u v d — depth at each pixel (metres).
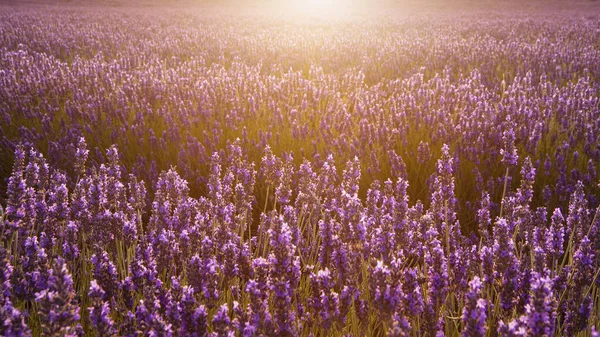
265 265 2.26
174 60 11.62
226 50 13.89
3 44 14.52
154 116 6.72
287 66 11.92
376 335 2.67
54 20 22.75
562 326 2.42
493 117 5.83
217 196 3.42
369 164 5.19
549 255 2.74
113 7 40.62
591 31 17.48
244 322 2.11
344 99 7.62
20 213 2.91
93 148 5.93
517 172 4.98
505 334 1.84
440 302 2.38
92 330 2.55
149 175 5.04
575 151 5.36
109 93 7.88
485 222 3.24
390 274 2.11
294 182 4.76
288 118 6.30
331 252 2.57
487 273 2.44
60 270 1.77
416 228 3.09
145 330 2.15
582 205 3.16
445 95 7.24
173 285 2.21
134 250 3.06
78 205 3.25
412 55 12.56
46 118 6.21
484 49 12.95
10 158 5.68
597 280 2.49
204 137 5.74
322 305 2.30
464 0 51.22
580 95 7.12
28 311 2.63
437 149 5.50
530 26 20.28
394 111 6.12
